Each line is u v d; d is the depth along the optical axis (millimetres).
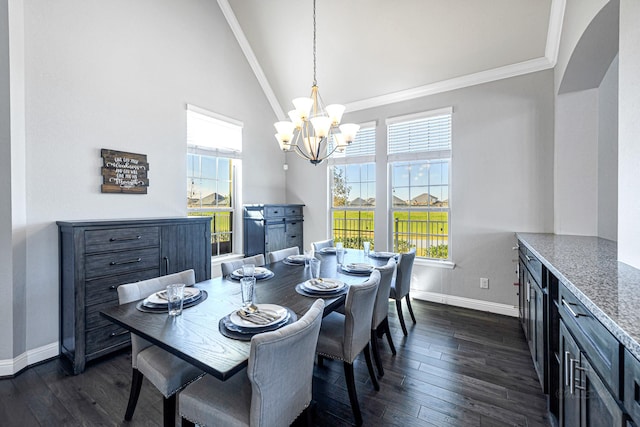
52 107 2346
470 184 3430
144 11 2986
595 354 1013
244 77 4195
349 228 4426
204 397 1258
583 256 1744
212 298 1761
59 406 1828
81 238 2223
